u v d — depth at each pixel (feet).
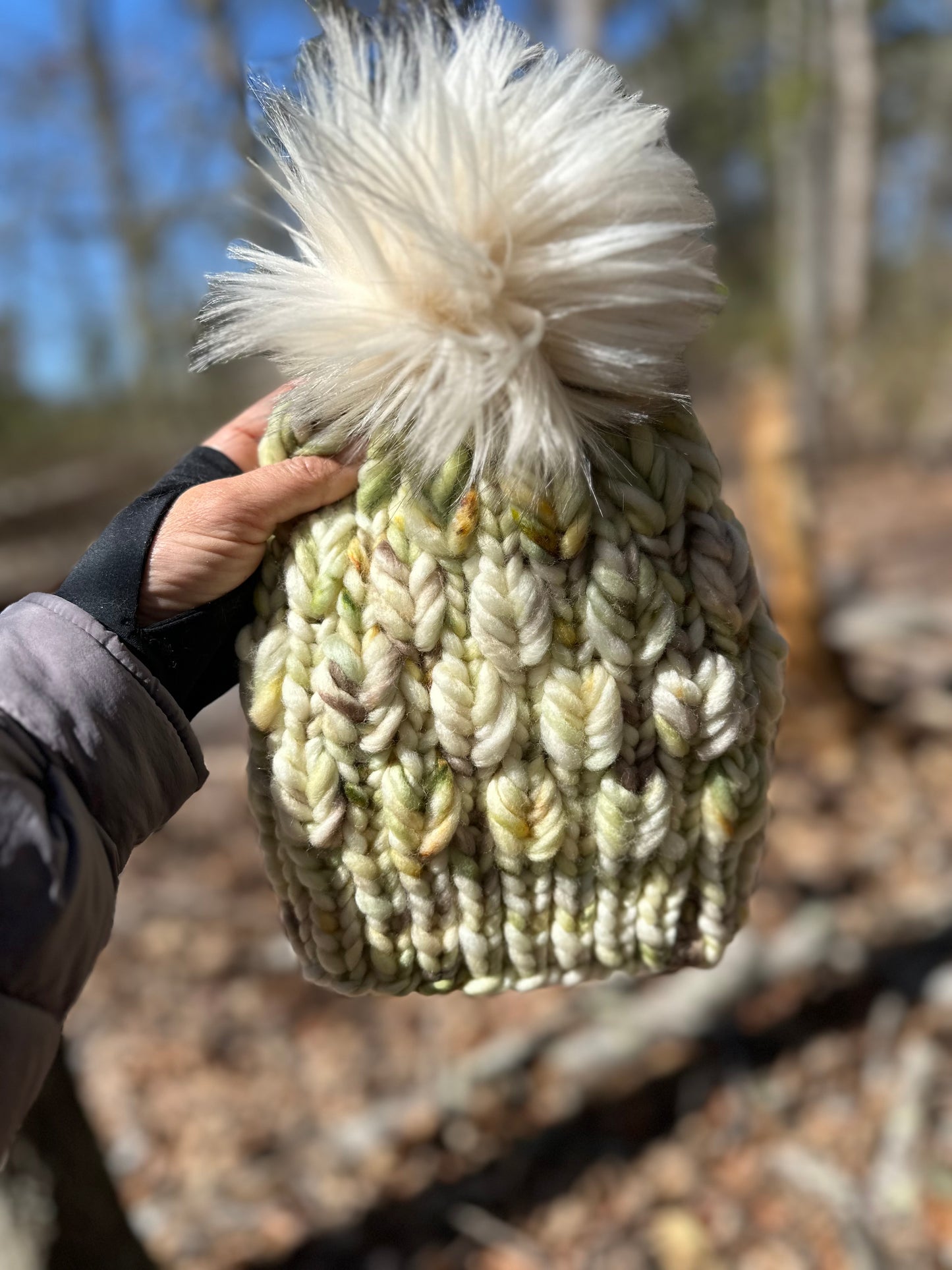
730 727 1.29
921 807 4.77
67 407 16.15
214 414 14.61
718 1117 3.27
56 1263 2.46
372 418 1.25
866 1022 3.56
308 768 1.25
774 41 11.57
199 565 1.24
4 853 1.01
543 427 1.16
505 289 1.17
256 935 4.29
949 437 13.34
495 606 1.21
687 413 1.30
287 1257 2.92
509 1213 3.02
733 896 1.42
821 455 11.07
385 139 1.15
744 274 17.74
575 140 1.17
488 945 1.36
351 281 1.22
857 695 5.42
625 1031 3.58
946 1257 2.71
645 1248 2.87
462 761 1.26
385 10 1.28
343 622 1.23
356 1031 3.76
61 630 1.17
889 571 8.27
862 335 15.19
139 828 1.19
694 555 1.27
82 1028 3.82
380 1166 3.19
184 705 1.33
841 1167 3.03
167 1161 3.25
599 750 1.26
